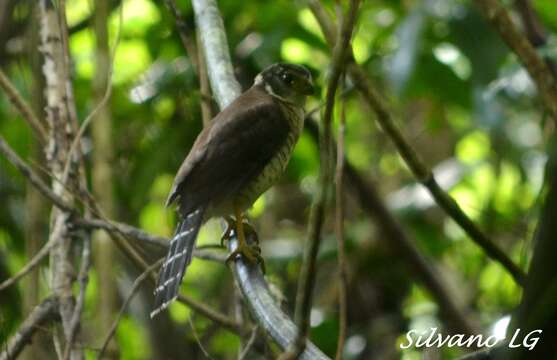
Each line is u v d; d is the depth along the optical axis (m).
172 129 11.83
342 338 7.15
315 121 12.04
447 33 11.88
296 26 12.30
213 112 11.32
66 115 8.88
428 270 11.65
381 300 12.71
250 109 8.50
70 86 8.95
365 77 8.30
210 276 12.73
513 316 4.11
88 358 9.94
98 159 9.19
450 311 11.53
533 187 13.38
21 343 8.10
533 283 3.90
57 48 9.05
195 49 10.13
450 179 13.45
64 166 8.74
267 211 13.66
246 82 12.12
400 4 12.58
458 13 11.45
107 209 9.04
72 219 8.30
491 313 12.82
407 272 12.34
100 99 9.31
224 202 8.12
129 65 12.88
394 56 11.27
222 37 8.86
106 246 8.95
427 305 12.09
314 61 13.32
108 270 8.88
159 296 7.32
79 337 7.90
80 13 13.11
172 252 7.61
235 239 8.00
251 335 8.50
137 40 12.90
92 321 10.16
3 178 11.82
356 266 12.43
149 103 12.05
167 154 11.73
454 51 12.26
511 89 12.27
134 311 11.78
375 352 12.18
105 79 9.39
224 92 8.62
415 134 14.98
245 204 8.33
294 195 13.77
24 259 11.57
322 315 12.13
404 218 12.61
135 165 11.97
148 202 12.97
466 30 11.38
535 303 3.89
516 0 10.58
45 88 9.87
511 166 13.47
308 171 13.27
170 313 11.87
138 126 12.09
